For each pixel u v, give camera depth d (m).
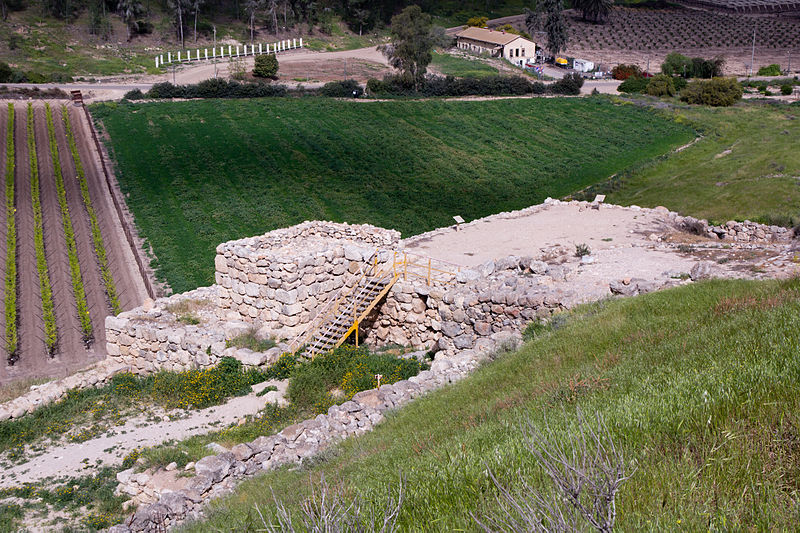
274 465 15.13
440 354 21.98
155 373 23.39
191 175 65.12
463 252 27.95
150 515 13.45
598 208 34.25
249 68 119.56
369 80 100.69
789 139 74.31
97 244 47.91
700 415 7.55
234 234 52.31
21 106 79.06
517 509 5.55
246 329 23.84
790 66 141.00
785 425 6.86
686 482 6.25
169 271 44.97
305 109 89.25
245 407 19.92
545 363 14.77
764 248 23.34
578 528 5.36
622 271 22.39
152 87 95.56
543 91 104.69
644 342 13.60
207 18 147.88
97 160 66.94
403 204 61.03
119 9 134.75
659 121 88.94
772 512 5.52
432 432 12.24
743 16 193.12
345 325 24.11
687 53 157.62
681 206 52.00
